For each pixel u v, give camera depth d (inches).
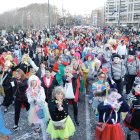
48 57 617.3
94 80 404.2
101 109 227.6
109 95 230.7
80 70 410.0
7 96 367.6
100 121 231.1
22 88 301.7
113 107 223.5
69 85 312.3
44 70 398.3
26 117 347.3
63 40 1035.3
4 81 370.9
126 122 256.5
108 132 225.5
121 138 227.6
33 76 282.4
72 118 340.5
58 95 245.4
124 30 2220.7
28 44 883.4
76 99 313.6
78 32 1656.0
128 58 419.8
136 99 251.0
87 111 366.0
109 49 577.3
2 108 381.7
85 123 324.5
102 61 477.1
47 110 280.5
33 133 297.7
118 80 387.5
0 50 802.8
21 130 306.2
